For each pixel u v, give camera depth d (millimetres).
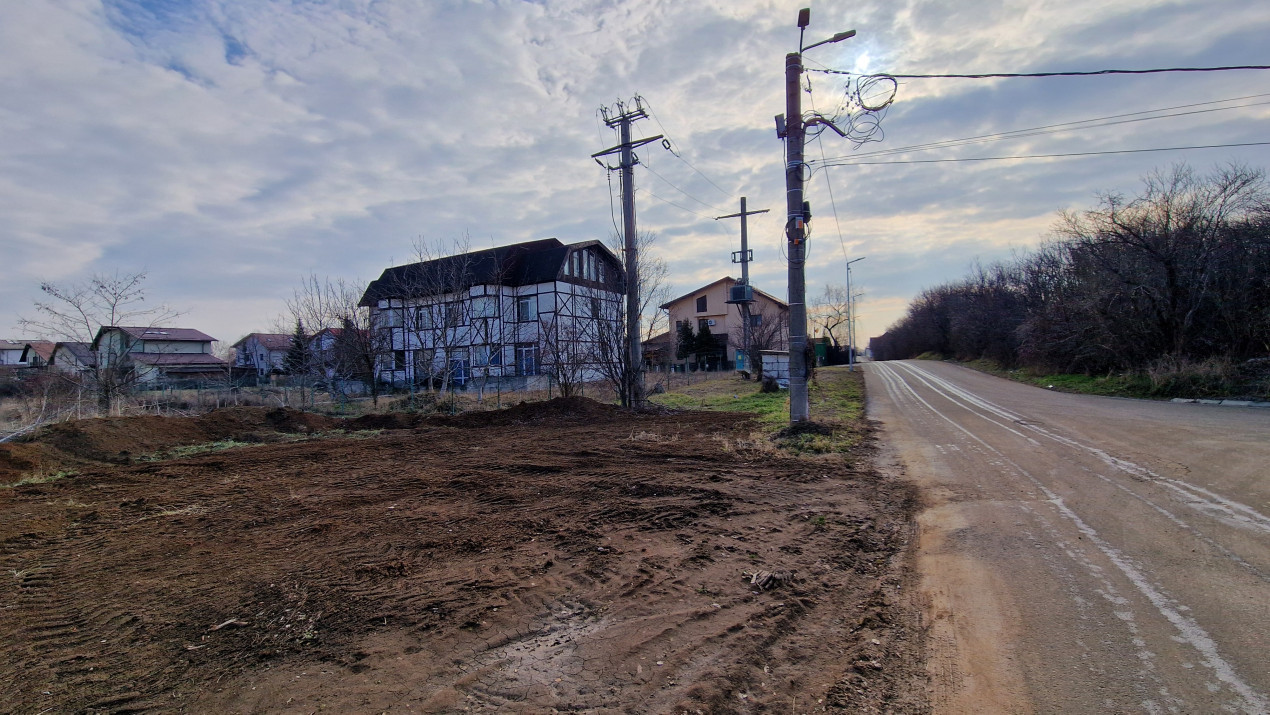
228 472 9086
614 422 14273
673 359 47719
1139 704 2539
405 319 27062
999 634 3262
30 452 9797
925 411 14734
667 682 2830
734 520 5598
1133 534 4719
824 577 4188
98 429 11422
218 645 3314
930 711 2592
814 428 10320
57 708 2723
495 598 3848
